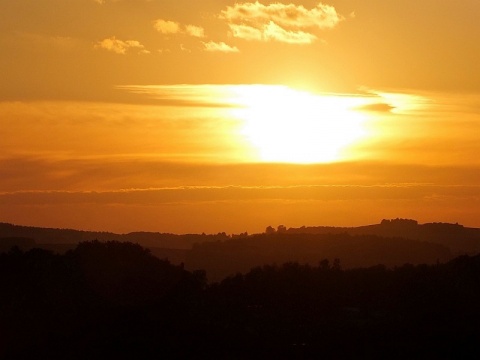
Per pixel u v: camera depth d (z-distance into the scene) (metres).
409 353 93.38
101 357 92.81
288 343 96.94
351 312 107.62
